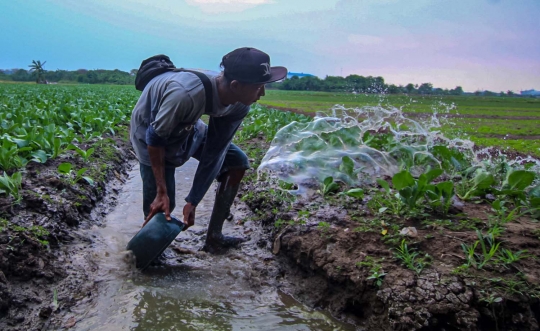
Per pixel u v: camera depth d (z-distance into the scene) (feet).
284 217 12.97
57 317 9.13
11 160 15.08
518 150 29.45
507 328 8.35
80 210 14.07
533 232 10.53
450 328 8.40
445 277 9.04
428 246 10.18
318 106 78.23
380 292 9.06
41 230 11.33
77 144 21.66
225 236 12.82
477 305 8.50
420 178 11.64
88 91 92.22
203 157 11.40
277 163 15.72
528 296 8.51
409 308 8.55
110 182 18.52
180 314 9.58
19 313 9.07
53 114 26.86
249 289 10.76
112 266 11.22
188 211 11.53
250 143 26.27
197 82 9.54
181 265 11.68
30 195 12.74
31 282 9.89
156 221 11.10
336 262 10.28
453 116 68.54
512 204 12.79
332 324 9.58
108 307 9.64
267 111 47.19
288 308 10.12
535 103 153.58
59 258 11.13
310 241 11.23
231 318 9.58
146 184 11.53
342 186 14.82
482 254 9.68
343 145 16.63
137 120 10.89
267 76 9.47
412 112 62.13
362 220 11.73
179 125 10.00
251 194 16.24
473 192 13.24
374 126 20.58
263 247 12.75
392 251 10.16
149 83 10.48
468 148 19.35
